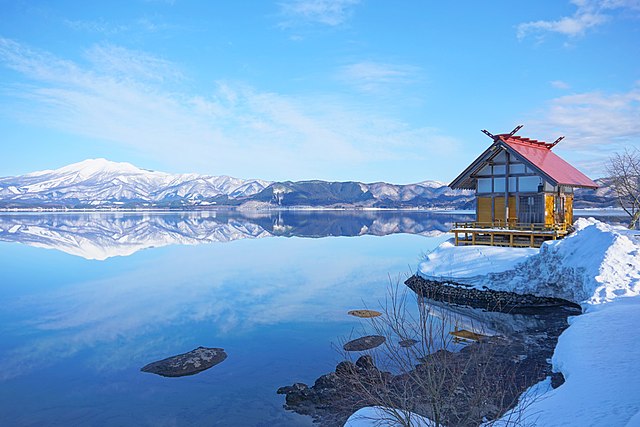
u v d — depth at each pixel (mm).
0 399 16375
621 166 43531
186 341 23000
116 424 14359
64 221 171625
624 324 16516
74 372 18938
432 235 89875
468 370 16516
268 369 18719
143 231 114375
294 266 48875
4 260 56594
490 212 37844
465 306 28250
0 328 25844
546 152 40562
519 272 28500
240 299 32781
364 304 30047
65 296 34781
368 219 179500
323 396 15422
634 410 9844
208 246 73688
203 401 15828
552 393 12523
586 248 26375
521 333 21750
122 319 27625
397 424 11242
